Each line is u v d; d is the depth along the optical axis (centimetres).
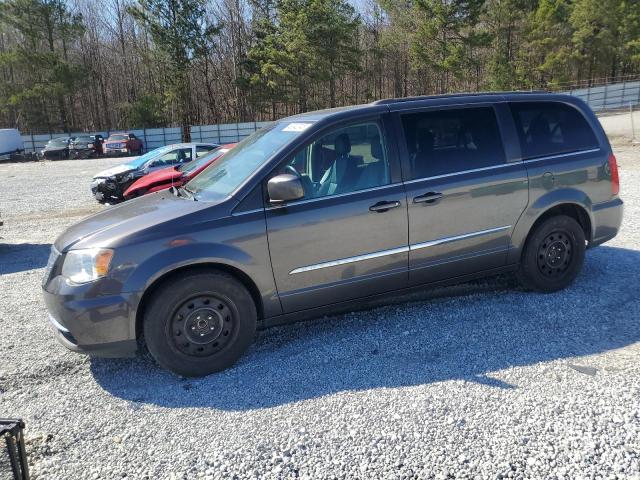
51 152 3322
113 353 353
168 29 4225
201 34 4319
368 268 400
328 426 295
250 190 369
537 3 4700
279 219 370
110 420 317
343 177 393
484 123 440
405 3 4569
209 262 354
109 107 5575
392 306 466
